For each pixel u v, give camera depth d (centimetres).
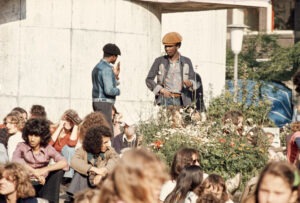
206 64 2647
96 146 1248
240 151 1581
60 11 1964
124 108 1988
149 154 685
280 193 743
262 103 1892
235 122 1638
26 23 1953
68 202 1380
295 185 748
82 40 1973
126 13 2014
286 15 4356
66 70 1962
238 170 1575
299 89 1249
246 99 1905
